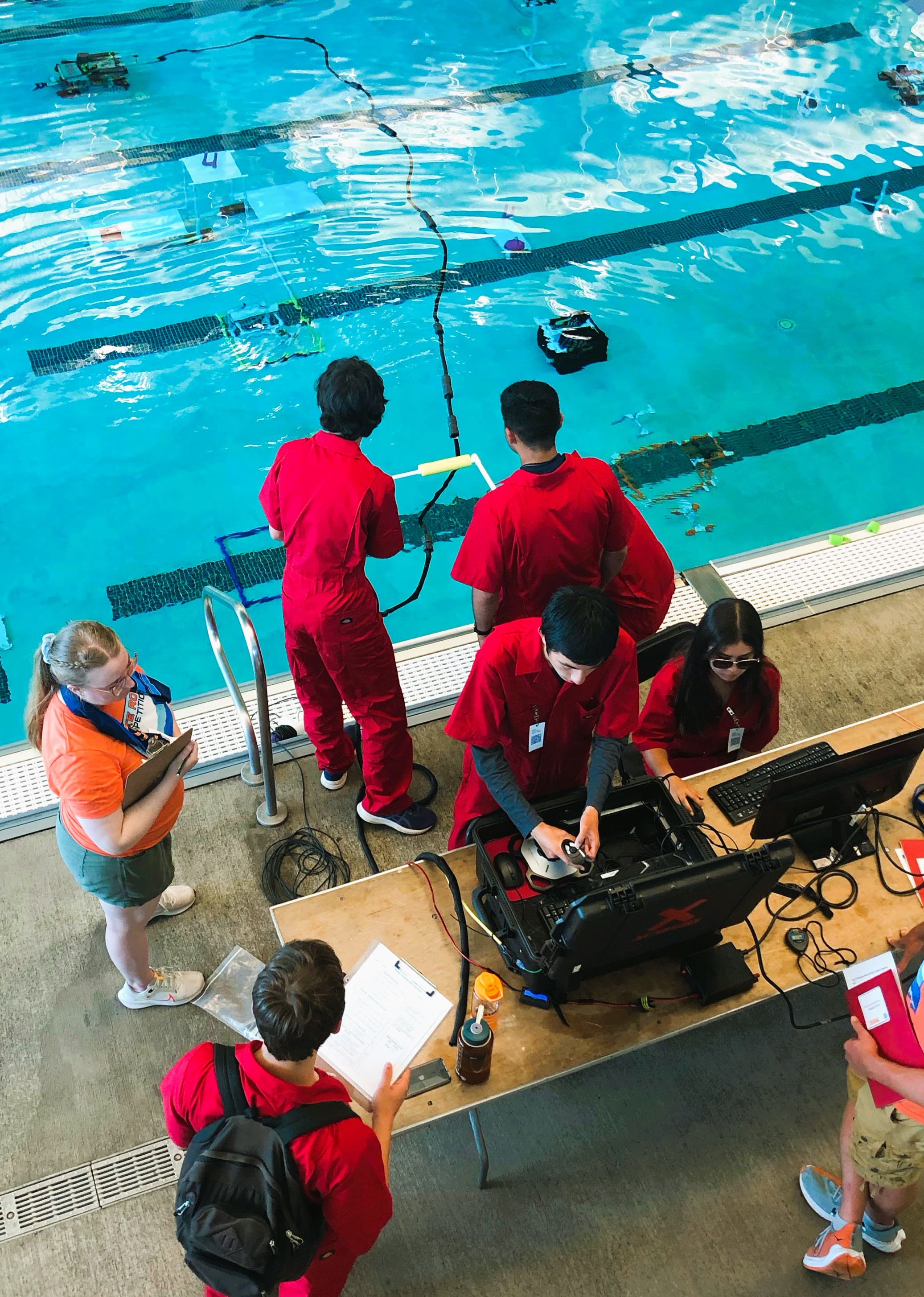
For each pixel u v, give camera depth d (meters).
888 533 4.44
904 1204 2.32
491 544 2.73
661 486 4.96
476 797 2.65
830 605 4.09
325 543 2.66
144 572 4.60
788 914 2.33
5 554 4.63
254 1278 1.56
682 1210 2.55
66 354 5.47
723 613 2.38
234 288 5.84
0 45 7.59
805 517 4.83
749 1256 2.48
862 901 2.36
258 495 4.89
